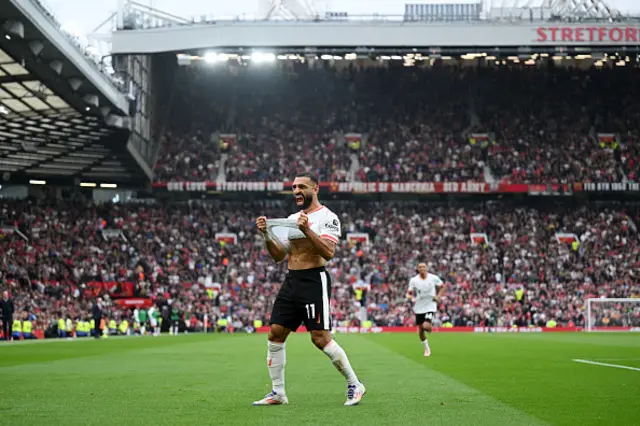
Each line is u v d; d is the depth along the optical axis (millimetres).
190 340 32719
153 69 55406
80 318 41031
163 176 57406
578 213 58938
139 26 47281
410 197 62969
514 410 7258
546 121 62188
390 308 50875
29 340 33344
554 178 58000
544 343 27234
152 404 7840
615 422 6430
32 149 48688
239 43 48375
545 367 14156
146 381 11086
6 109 40938
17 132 45469
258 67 62250
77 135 46781
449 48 50438
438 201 62750
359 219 58094
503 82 63438
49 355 19766
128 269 50719
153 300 48062
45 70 34969
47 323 38969
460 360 16859
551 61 59938
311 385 10367
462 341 29719
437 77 63656
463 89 63844
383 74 63469
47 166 53250
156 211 56469
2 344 28172
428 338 33781
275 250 7902
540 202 61531
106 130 46500
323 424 6207
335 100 63625
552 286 52688
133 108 46531
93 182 56844
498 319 49844
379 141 61344
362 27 49281
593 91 62969
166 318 46438
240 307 49562
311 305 7719
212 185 56500
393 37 49438
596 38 49406
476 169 58969
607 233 56906
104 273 48938
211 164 58625
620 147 60156
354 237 56219
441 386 10141
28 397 8594
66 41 33219
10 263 44188
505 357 17984
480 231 57250
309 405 7727
